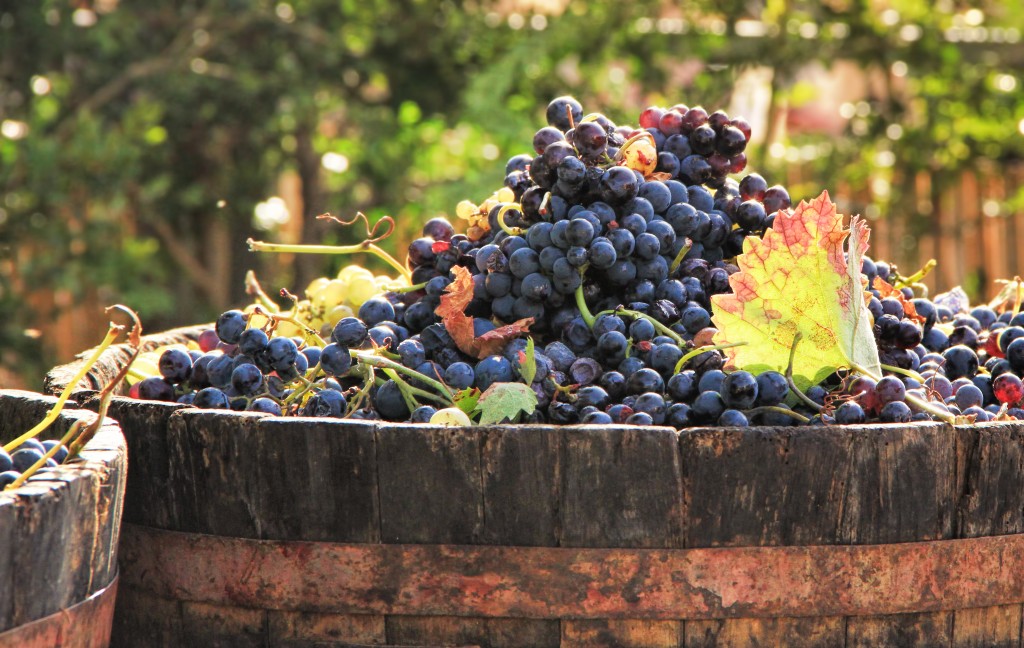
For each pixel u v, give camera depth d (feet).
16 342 11.51
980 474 3.88
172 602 3.99
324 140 14.60
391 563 3.85
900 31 13.98
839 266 4.13
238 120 13.51
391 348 4.28
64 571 3.60
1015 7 14.32
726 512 3.81
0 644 3.51
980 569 3.89
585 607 3.82
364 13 13.98
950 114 14.38
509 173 4.55
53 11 13.07
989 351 4.49
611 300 4.30
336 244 13.99
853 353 4.13
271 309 4.80
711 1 13.93
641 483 3.80
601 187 4.24
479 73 13.39
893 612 3.85
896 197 14.35
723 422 3.96
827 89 17.94
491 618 3.84
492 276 4.26
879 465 3.83
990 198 14.62
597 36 13.33
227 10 13.17
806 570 3.82
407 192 14.11
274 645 3.91
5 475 3.64
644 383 4.07
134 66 13.04
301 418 3.89
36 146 11.44
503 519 3.82
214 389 4.14
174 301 13.03
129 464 4.01
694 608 3.82
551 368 4.12
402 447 3.83
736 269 4.41
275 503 3.89
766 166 13.82
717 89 13.93
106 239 12.23
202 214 13.93
